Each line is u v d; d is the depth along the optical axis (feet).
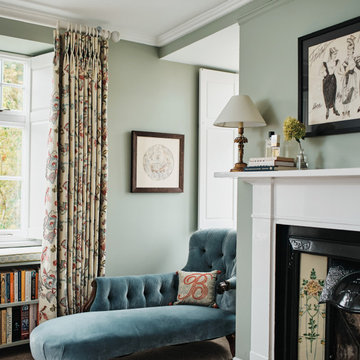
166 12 11.98
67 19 12.30
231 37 12.29
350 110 8.38
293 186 9.41
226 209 15.17
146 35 13.70
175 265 14.56
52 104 11.80
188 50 13.42
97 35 12.50
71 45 12.02
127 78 13.64
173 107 14.53
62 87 12.03
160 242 14.28
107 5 11.55
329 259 9.05
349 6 8.52
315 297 9.30
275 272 9.84
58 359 8.95
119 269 13.50
